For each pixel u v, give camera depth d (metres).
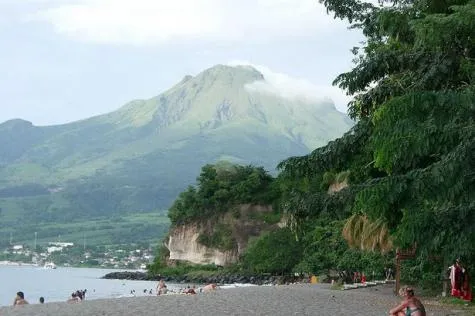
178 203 173.62
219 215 162.62
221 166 172.50
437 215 18.00
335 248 71.25
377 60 26.19
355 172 28.50
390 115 17.06
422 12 21.98
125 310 25.31
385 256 55.66
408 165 19.00
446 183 16.38
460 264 32.81
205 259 162.25
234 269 146.88
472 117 16.64
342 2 28.39
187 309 26.56
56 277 191.00
